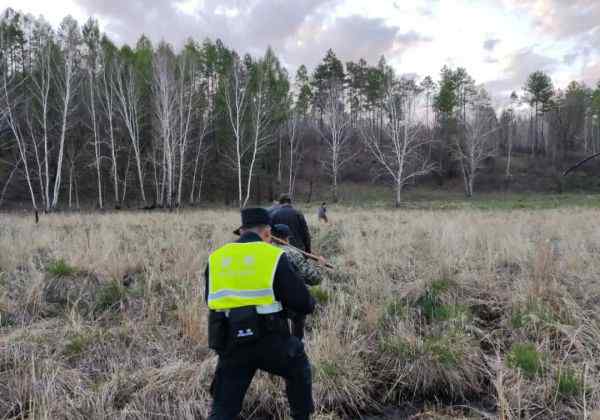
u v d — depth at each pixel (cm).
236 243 233
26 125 2925
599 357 362
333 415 328
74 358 370
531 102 5269
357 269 615
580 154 5128
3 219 1306
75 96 2947
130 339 404
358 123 4453
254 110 3170
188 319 419
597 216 1325
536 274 523
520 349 375
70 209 2675
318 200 3600
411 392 367
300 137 4072
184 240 794
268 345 216
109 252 623
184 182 3553
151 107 3067
